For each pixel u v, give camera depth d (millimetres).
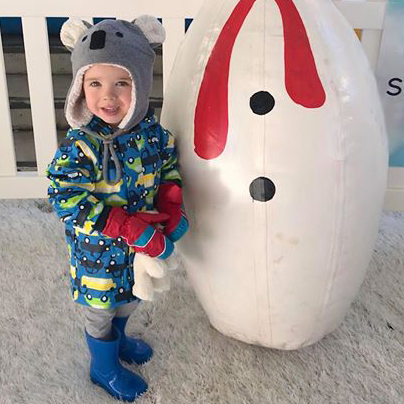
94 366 1062
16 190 1810
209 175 947
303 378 1104
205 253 1023
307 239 943
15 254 1525
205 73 950
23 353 1158
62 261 1496
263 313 1033
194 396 1058
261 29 916
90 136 875
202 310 1301
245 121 904
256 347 1187
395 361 1153
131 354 1134
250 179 912
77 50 849
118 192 902
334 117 908
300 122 895
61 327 1236
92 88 851
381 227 1698
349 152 924
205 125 938
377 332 1238
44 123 1715
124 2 1553
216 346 1185
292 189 908
